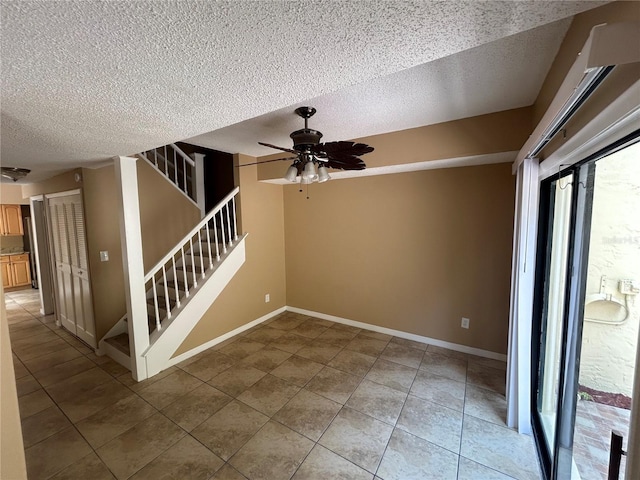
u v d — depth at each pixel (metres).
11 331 4.00
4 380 0.79
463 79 1.75
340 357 3.13
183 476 1.72
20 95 1.28
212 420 2.19
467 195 3.06
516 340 2.05
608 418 1.53
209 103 1.43
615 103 0.88
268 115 2.25
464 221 3.10
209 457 1.85
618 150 1.15
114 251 3.41
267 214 4.16
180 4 0.74
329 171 3.39
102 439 2.01
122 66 1.06
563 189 1.89
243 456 1.86
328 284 4.15
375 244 3.69
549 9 0.81
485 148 2.35
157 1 0.72
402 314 3.57
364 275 3.82
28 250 6.89
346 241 3.92
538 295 2.11
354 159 2.23
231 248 3.69
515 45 1.41
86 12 0.75
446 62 1.56
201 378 2.76
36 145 2.14
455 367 2.89
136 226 2.69
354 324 3.97
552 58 1.53
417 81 1.77
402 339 3.55
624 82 0.83
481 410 2.27
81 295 3.47
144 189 3.60
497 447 1.92
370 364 2.97
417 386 2.59
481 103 2.12
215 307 3.46
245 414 2.25
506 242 2.90
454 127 2.47
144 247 3.61
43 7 0.72
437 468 1.77
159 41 0.91
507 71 1.66
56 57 0.98
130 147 2.26
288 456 1.86
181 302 3.22
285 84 1.26
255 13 0.79
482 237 3.02
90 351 3.38
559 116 1.10
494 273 2.98
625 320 1.45
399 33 0.92
